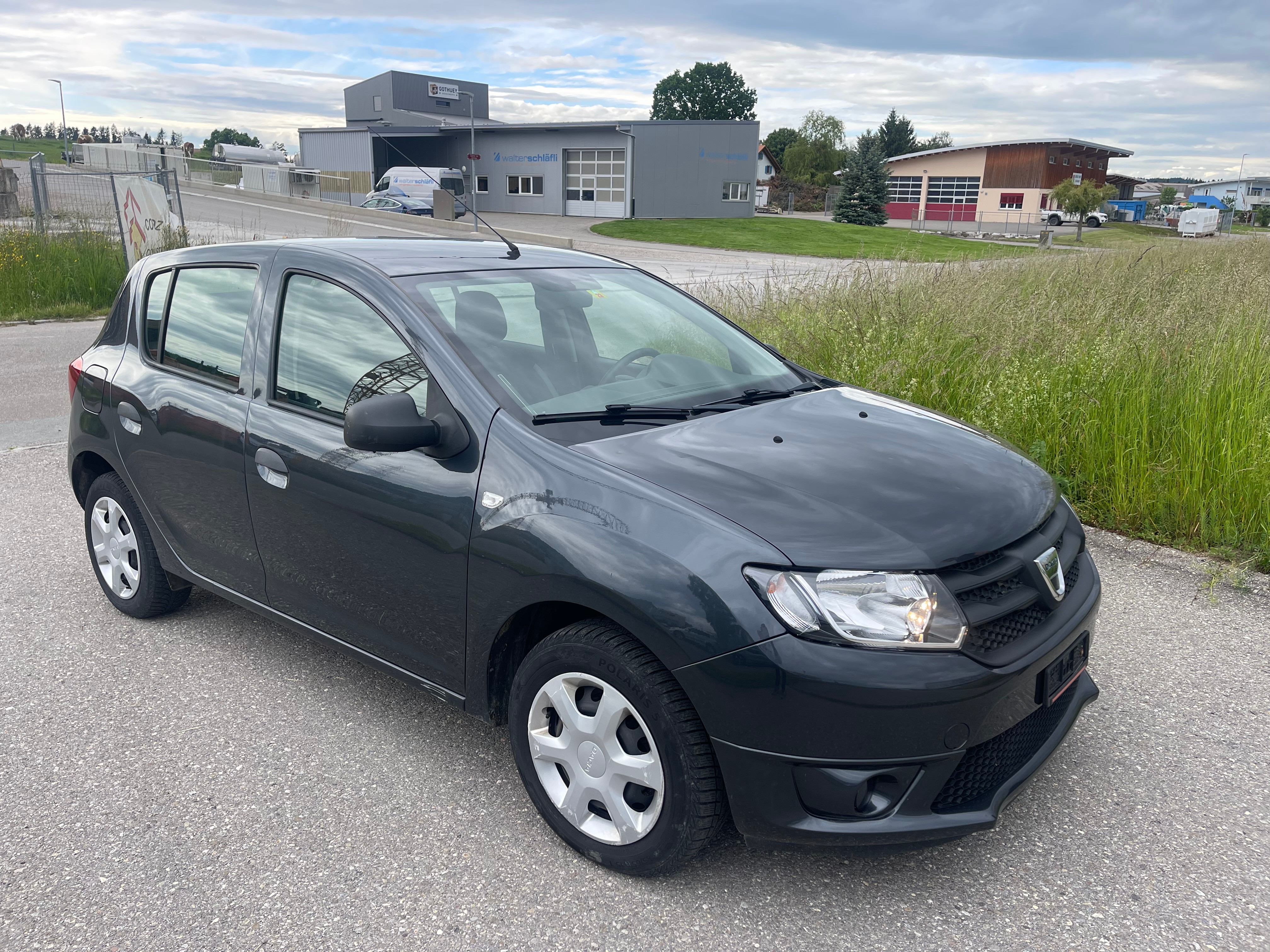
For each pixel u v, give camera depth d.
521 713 2.73
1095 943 2.33
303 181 45.88
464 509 2.71
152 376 3.84
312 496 3.13
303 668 3.85
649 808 2.52
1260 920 2.40
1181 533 4.98
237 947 2.35
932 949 2.32
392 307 3.06
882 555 2.29
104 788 3.03
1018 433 5.66
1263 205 105.88
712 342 3.64
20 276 15.04
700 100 123.06
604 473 2.55
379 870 2.63
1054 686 2.54
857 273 9.44
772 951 2.32
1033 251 12.57
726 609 2.25
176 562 3.92
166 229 16.03
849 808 2.27
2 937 2.39
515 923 2.42
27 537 5.30
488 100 76.12
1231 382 5.40
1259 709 3.41
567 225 45.12
